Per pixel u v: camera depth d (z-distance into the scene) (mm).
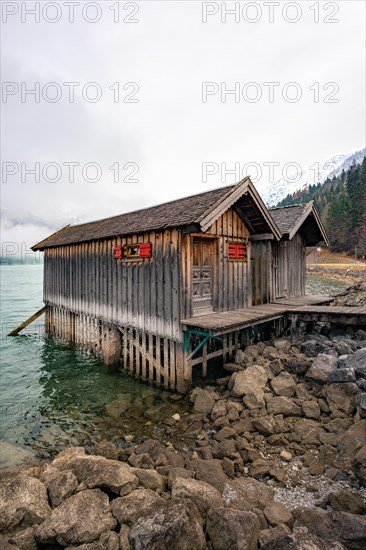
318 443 5410
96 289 11852
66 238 14453
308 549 2961
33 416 7859
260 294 11617
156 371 9203
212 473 4746
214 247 9531
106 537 3457
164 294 8750
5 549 3346
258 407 6539
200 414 7027
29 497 4020
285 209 13336
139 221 10117
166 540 3104
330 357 7297
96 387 9539
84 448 6332
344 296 17047
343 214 74438
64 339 14711
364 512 3854
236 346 9773
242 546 3166
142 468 4992
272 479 4816
